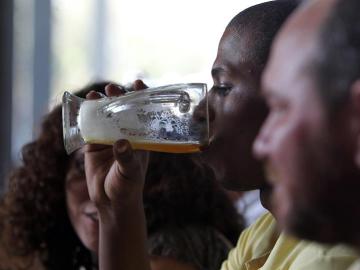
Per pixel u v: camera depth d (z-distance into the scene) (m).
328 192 0.61
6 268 2.05
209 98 1.15
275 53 0.65
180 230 1.71
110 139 1.24
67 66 4.22
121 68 4.47
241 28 1.13
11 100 3.94
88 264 2.04
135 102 1.21
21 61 3.99
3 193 2.20
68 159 1.88
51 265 2.03
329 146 0.60
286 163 0.62
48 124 1.92
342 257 0.99
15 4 3.92
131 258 1.34
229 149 1.13
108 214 1.35
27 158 1.96
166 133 1.19
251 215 2.36
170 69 4.60
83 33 4.29
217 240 1.74
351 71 0.59
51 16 4.07
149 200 1.75
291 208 0.64
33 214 1.97
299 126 0.61
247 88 1.11
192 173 1.79
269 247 1.33
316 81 0.60
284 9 1.12
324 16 0.62
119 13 4.44
